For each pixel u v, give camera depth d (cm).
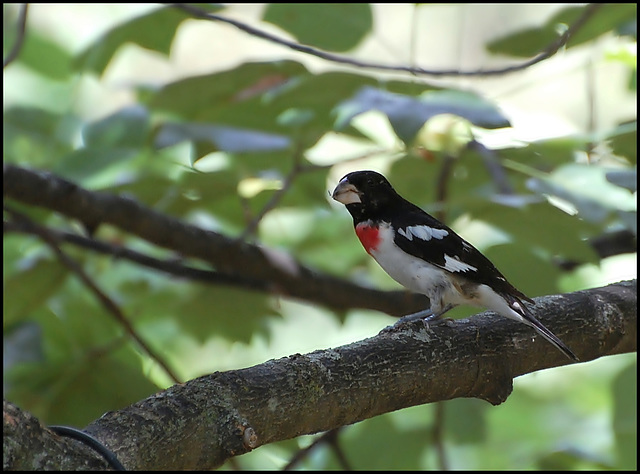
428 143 680
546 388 924
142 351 723
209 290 748
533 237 612
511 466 798
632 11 642
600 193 587
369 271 873
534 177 607
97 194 640
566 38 603
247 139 602
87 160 666
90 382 633
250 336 762
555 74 927
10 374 641
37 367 641
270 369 431
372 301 766
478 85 1005
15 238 771
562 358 534
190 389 403
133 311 758
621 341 561
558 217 598
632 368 708
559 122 795
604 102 1005
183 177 679
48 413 624
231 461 674
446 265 601
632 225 558
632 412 703
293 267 736
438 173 698
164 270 729
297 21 652
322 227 838
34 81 811
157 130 654
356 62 611
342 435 738
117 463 352
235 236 787
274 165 705
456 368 485
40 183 611
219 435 391
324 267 857
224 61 1148
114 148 668
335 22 650
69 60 812
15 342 596
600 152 659
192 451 384
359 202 646
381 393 455
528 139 688
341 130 638
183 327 765
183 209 703
